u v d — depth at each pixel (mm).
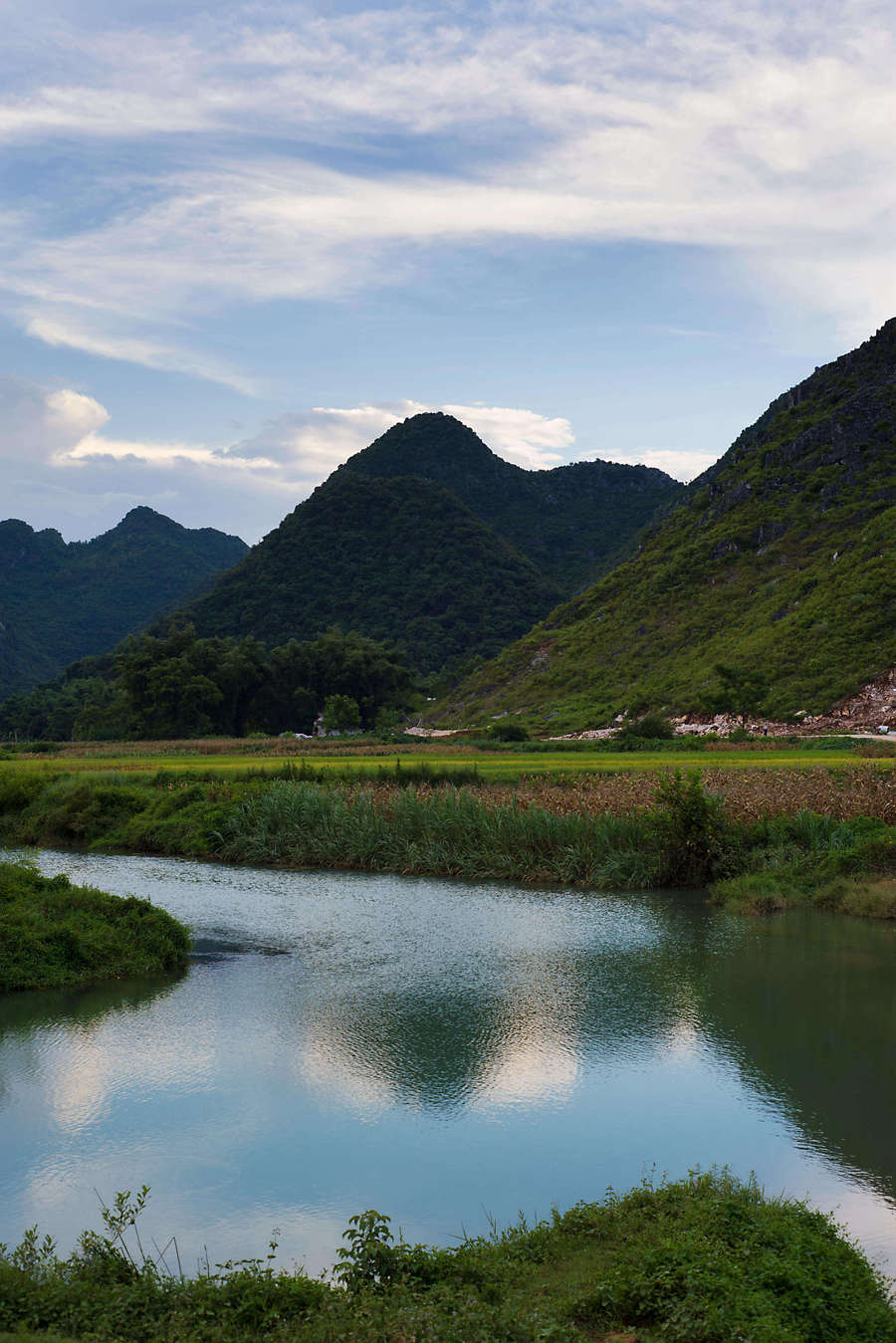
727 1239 8422
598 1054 14766
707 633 109438
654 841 28781
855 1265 8086
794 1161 11328
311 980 18953
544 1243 9102
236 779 42781
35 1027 16250
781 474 134750
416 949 21203
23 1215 10367
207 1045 15383
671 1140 11906
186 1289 8125
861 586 94438
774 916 23656
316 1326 7086
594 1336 7238
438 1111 12852
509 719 105375
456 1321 6832
